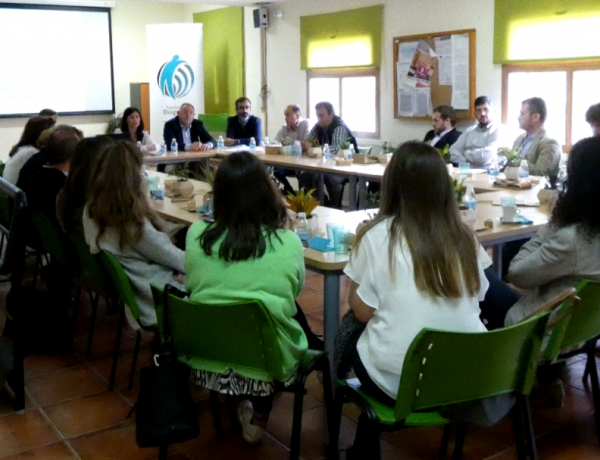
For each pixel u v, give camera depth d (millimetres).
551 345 2066
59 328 3182
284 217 2082
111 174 2564
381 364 1803
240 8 9031
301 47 8227
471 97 6352
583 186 2098
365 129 7703
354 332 2051
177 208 3596
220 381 2018
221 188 1993
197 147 6902
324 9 7855
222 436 2527
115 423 2652
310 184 6820
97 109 9312
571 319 2076
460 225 1801
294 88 8516
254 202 1985
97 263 2811
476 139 5707
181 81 9055
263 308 1826
